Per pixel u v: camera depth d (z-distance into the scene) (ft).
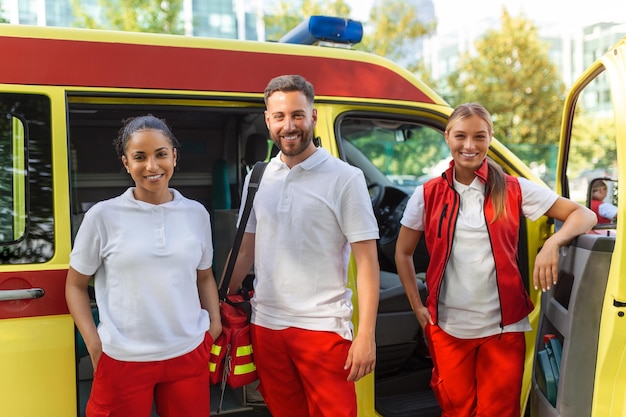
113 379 6.42
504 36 46.98
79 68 7.59
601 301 7.17
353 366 6.76
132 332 6.39
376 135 15.25
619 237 6.77
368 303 6.83
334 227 6.97
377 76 9.23
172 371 6.61
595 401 7.07
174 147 6.85
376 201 13.73
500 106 46.70
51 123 7.37
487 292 7.68
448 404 8.09
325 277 6.99
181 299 6.59
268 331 7.18
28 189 7.25
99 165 11.93
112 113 10.52
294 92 6.74
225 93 8.24
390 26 47.80
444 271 7.74
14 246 7.13
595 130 43.52
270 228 7.07
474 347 7.86
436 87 49.01
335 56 9.03
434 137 20.86
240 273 7.74
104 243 6.46
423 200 8.01
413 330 10.27
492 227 7.55
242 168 12.32
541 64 47.37
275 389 7.37
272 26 45.27
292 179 7.00
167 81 7.97
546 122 46.70
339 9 45.73
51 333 7.08
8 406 6.89
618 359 6.91
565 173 9.48
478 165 7.59
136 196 6.68
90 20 35.65
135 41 7.94
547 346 8.31
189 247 6.65
